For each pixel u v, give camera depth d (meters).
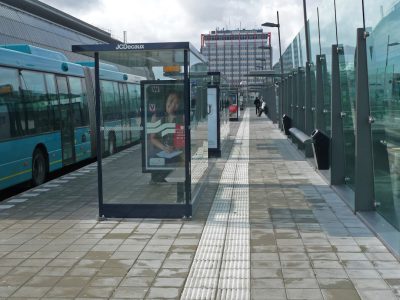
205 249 6.52
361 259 5.99
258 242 6.76
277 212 8.48
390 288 5.11
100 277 5.60
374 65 7.76
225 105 23.30
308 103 15.54
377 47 7.57
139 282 5.44
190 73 8.23
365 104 8.12
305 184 11.12
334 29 10.86
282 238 6.92
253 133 27.70
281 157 16.39
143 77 8.43
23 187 12.58
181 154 8.12
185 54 8.02
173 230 7.50
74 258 6.27
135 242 6.91
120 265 5.98
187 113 8.09
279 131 29.08
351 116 9.70
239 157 16.53
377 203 7.93
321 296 4.94
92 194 10.66
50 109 12.91
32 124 11.74
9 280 5.57
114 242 6.93
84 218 8.39
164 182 8.16
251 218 8.10
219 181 11.70
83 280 5.52
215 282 5.38
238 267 5.81
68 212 8.88
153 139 8.21
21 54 11.54
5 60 10.69
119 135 8.45
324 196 9.76
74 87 14.80
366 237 6.91
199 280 5.45
